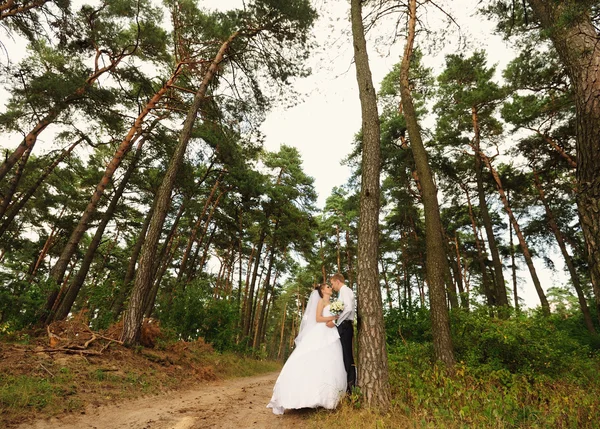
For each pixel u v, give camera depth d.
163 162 16.47
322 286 5.02
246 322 23.94
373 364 4.23
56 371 5.15
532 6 4.12
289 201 27.44
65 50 12.75
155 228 8.55
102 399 4.64
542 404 4.18
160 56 14.29
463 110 18.59
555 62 14.20
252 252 29.91
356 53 6.83
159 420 3.92
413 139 8.52
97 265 27.55
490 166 19.94
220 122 12.95
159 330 9.24
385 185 23.66
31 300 8.43
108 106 13.15
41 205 23.36
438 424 3.25
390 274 33.66
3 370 4.69
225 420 3.94
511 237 25.73
